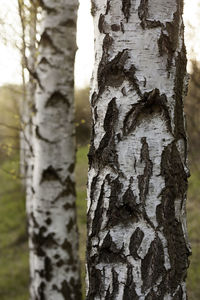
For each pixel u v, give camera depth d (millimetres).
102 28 1214
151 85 1171
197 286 2924
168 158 1190
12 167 8969
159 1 1167
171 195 1197
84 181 2758
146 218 1187
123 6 1176
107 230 1227
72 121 2623
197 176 5625
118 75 1195
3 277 5172
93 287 1265
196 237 4465
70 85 2578
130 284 1199
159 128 1188
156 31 1168
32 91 4230
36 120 2598
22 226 6945
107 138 1217
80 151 2811
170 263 1194
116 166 1204
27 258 5695
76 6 2527
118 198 1206
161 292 1187
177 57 1198
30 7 3172
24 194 8352
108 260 1230
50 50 2504
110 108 1208
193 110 4812
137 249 1193
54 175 2602
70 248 2656
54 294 2656
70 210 2656
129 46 1178
